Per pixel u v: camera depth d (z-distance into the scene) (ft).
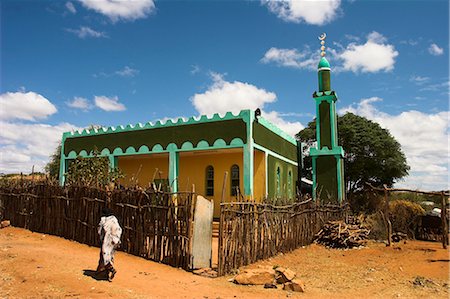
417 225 63.16
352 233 53.62
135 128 69.87
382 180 98.84
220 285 30.12
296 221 49.78
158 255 36.83
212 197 71.56
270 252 42.01
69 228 47.73
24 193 56.08
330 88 81.46
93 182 48.96
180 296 26.45
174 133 65.00
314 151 78.23
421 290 31.37
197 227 35.14
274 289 29.71
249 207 38.27
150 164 79.20
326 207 60.70
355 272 37.70
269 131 68.39
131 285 28.17
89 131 76.33
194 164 74.18
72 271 29.73
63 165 79.82
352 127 96.68
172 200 36.68
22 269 29.40
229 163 70.69
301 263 41.37
